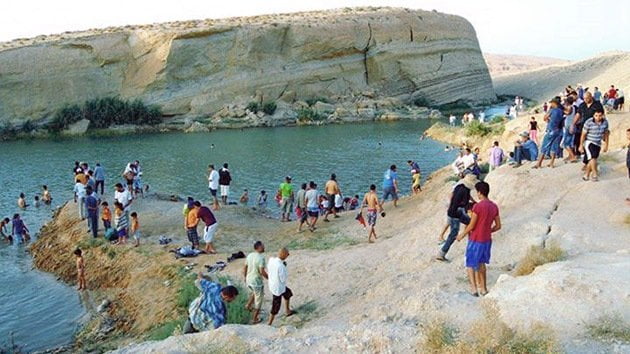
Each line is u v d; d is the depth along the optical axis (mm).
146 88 65812
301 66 73250
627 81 54062
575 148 16859
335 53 75625
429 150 44531
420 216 19500
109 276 17750
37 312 16125
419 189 25594
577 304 7531
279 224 22031
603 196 13328
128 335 13930
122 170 38531
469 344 6559
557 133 16625
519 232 12195
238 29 68562
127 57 66188
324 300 12625
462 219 12188
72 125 61750
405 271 12859
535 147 18656
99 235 20578
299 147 47906
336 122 68875
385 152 43906
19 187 34094
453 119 59406
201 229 20781
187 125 64562
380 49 78312
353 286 13133
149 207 24078
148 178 35250
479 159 31203
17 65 60812
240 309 12469
